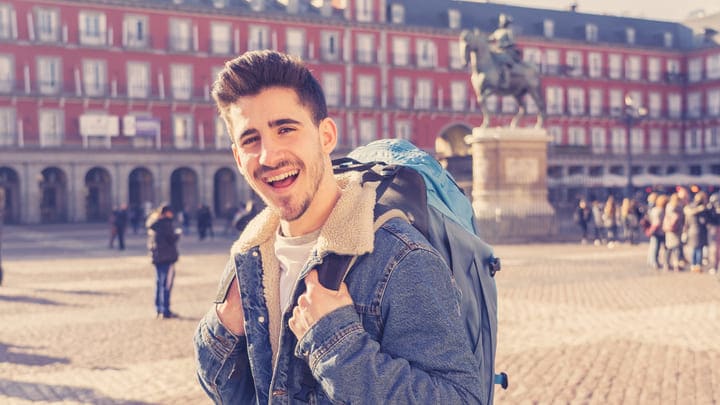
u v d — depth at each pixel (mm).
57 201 51062
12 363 8008
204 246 27016
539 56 64812
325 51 56844
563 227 31125
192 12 52438
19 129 47906
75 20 49188
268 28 54906
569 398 6211
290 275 1615
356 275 1504
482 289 1819
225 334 1734
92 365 7859
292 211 1551
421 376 1421
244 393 1779
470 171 27375
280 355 1544
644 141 68250
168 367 7715
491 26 63969
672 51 69500
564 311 10617
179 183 55969
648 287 13297
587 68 66312
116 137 50625
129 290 14234
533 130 24000
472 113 61281
